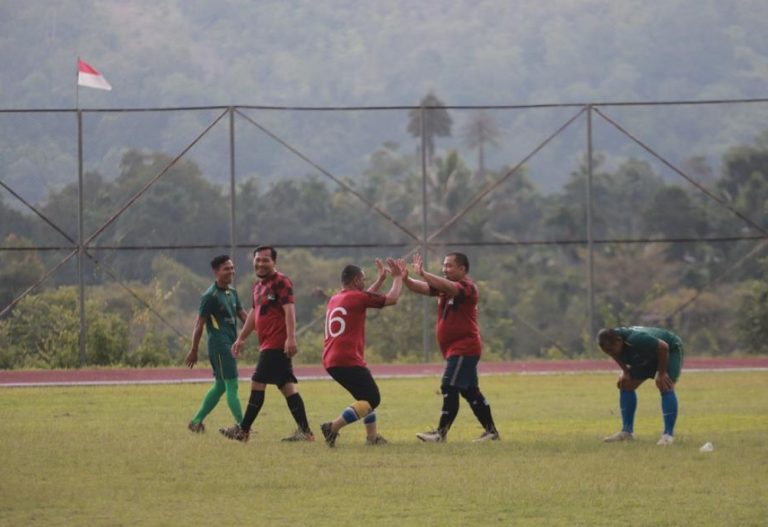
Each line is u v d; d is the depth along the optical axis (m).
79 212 60.84
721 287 85.00
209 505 23.06
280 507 22.89
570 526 21.31
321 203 135.88
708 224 114.12
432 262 73.56
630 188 149.00
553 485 24.84
